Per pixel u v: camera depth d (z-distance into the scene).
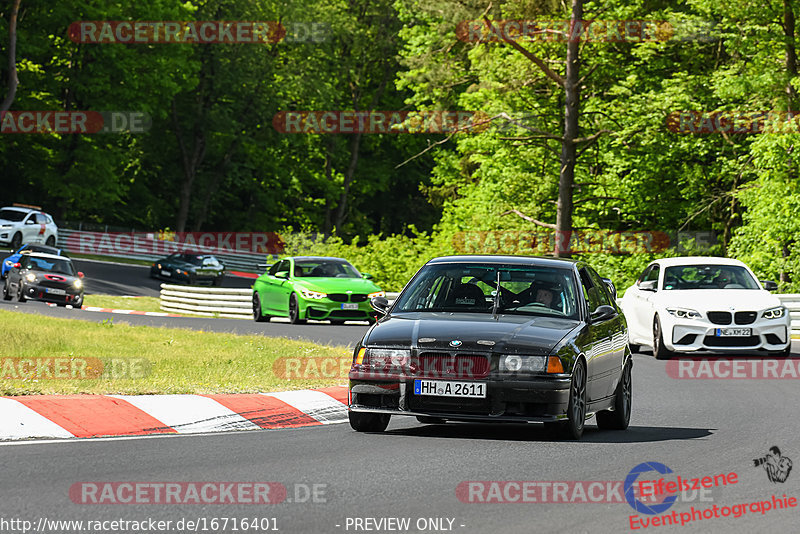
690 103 90.75
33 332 46.31
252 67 174.38
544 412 25.56
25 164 154.50
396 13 184.75
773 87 84.44
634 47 95.00
